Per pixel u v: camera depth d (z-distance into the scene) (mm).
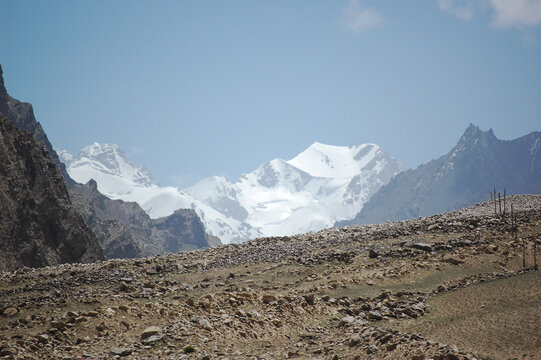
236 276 55094
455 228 63938
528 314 36750
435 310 42969
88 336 36031
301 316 41812
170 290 50125
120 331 36969
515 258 53594
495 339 33594
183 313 39781
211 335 36656
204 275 56125
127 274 56094
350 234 67688
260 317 40188
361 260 56688
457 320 39000
